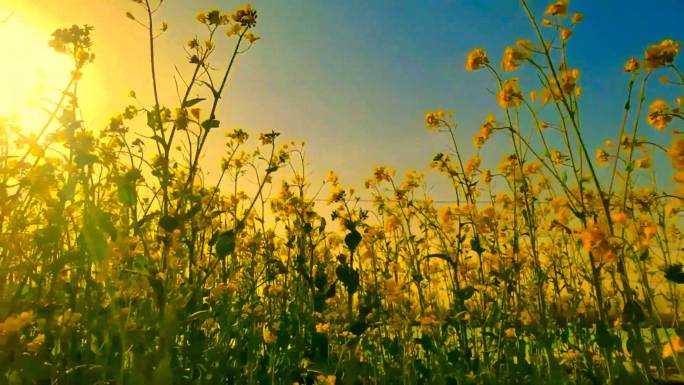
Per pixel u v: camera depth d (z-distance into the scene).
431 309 0.67
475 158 0.83
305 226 0.90
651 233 0.50
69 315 0.50
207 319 0.64
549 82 0.58
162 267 0.52
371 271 0.93
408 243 0.83
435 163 0.83
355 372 0.59
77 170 0.56
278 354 0.70
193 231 0.60
